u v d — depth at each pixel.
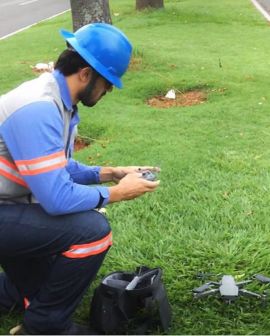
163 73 7.57
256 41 9.90
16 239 2.33
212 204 3.68
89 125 5.54
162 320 2.49
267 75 7.36
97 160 4.62
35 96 2.19
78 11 8.05
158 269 2.60
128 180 2.44
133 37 10.52
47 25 14.09
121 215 3.59
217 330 2.54
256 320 2.60
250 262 3.04
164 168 4.33
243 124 5.43
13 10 19.56
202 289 2.73
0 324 2.62
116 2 17.19
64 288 2.38
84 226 2.33
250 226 3.40
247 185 3.96
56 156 2.19
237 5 14.93
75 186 2.28
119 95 6.67
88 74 2.29
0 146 2.25
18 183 2.32
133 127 5.45
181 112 5.93
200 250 3.15
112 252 3.15
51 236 2.32
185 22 12.24
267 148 4.74
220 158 4.53
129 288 2.49
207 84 6.94
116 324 2.49
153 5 13.89
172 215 3.55
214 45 9.59
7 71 8.16
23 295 2.60
